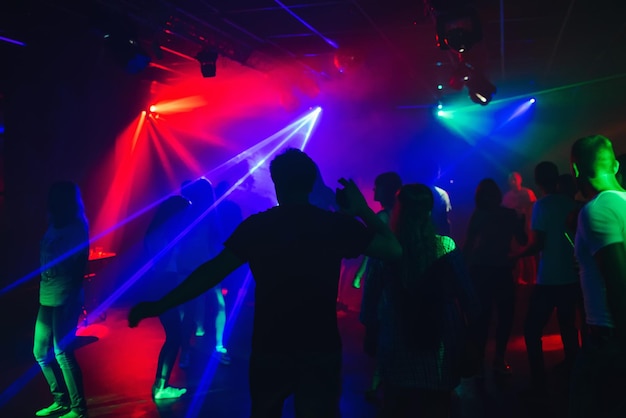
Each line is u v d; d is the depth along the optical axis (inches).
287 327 91.0
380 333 114.3
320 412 90.0
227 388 196.5
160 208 186.4
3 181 295.1
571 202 173.8
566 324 177.0
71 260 162.4
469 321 114.0
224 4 270.4
